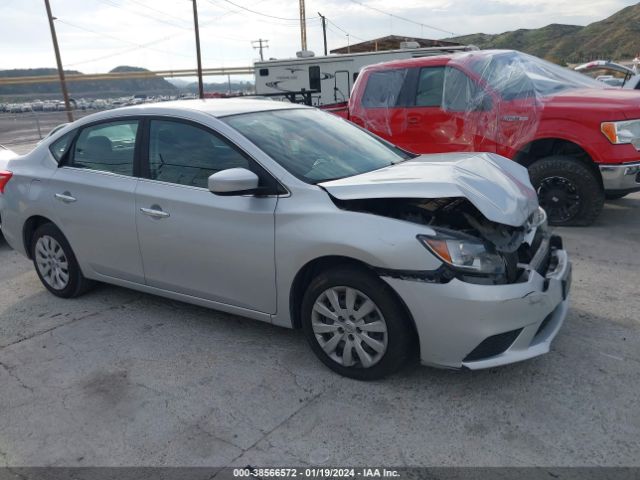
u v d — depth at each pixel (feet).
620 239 18.49
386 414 9.58
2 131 89.15
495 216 9.62
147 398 10.47
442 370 10.83
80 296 15.62
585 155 20.08
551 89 20.88
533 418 9.27
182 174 12.26
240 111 12.78
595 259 16.72
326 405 9.93
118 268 13.69
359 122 24.40
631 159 18.60
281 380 10.83
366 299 10.04
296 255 10.52
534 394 9.94
